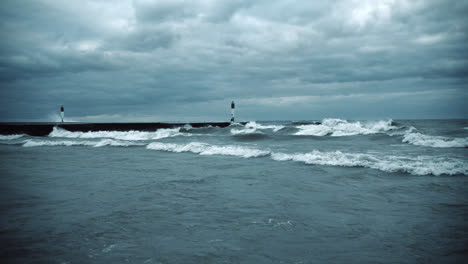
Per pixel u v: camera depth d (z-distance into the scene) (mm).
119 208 6352
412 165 10594
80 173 10695
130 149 19203
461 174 9430
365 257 3967
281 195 7336
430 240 4504
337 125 30609
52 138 30188
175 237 4727
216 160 13617
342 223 5312
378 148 16953
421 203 6484
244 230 5016
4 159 14781
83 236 4777
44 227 5195
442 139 18969
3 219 5641
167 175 10141
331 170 10539
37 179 9656
